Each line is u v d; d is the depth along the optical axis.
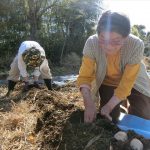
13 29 5.43
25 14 5.51
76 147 0.95
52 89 2.03
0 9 5.34
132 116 1.14
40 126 1.18
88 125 1.02
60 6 5.95
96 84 1.15
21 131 1.20
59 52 5.64
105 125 1.04
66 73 4.77
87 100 1.06
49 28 5.86
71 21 6.02
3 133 1.20
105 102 1.17
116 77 1.12
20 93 1.96
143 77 1.17
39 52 1.87
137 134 0.98
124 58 1.04
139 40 1.04
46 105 1.51
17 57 1.93
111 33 0.90
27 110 1.52
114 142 0.94
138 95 1.17
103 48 0.97
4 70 4.54
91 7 6.12
